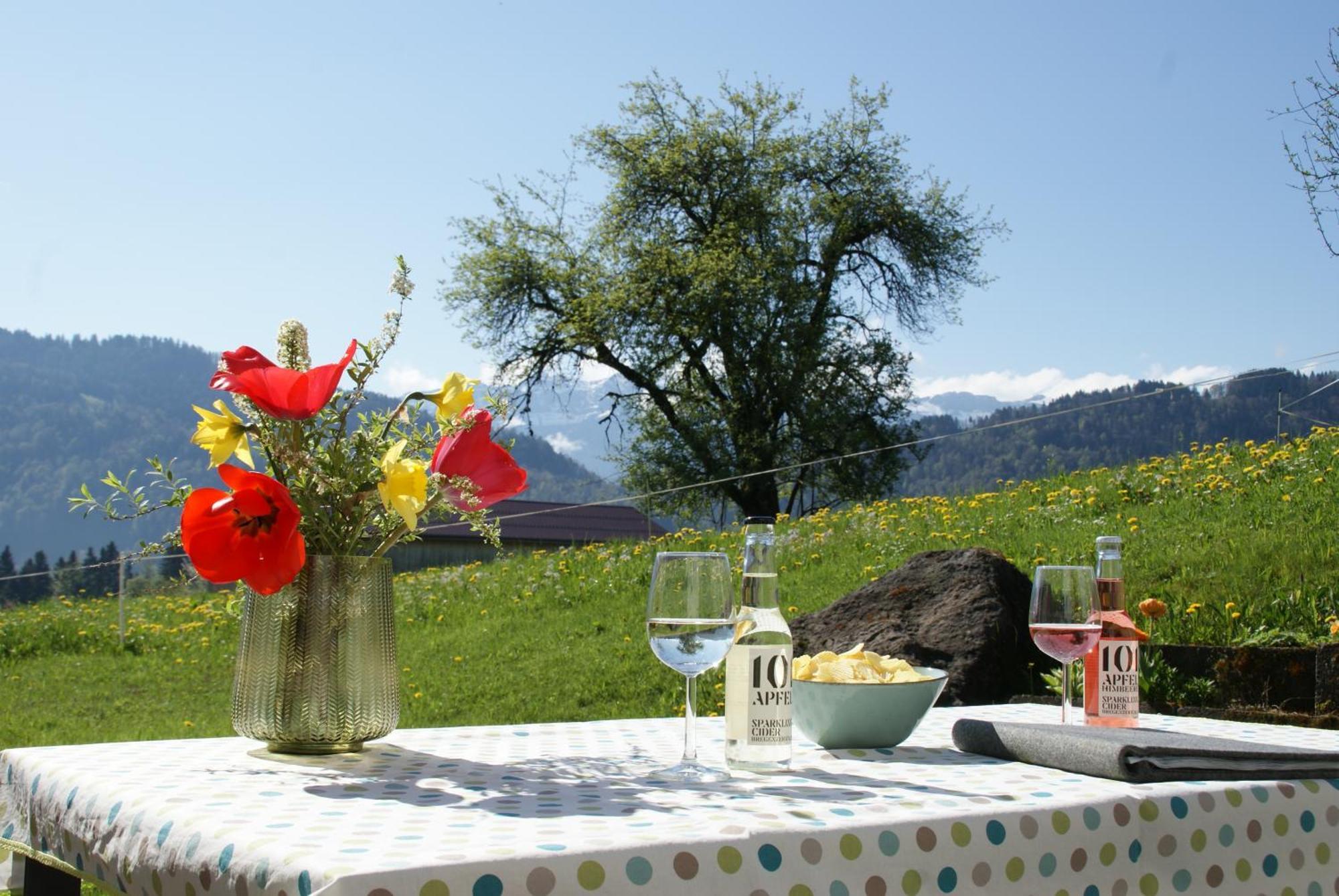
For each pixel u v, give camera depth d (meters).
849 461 25.33
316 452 1.60
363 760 1.55
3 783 1.59
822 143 27.14
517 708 6.61
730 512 26.48
